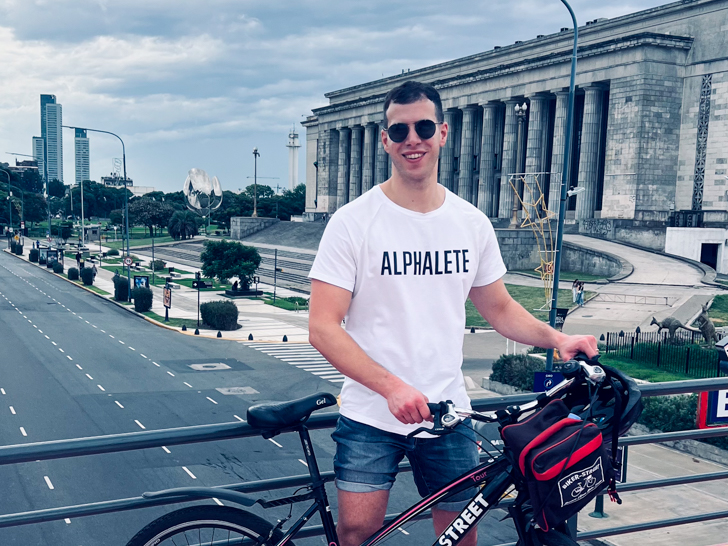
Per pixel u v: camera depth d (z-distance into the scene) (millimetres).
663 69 74188
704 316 36281
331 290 2557
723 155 71938
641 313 46875
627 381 2389
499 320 2975
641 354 32094
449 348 2713
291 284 78375
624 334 38438
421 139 2568
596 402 2480
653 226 71812
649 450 18422
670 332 36250
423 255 2645
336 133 125688
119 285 65750
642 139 74375
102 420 26188
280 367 37594
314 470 2566
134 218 161125
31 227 189125
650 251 68375
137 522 15938
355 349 2432
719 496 14297
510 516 2562
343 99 123875
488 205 93375
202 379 34156
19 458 2520
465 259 2727
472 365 35250
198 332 48531
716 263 65812
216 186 146125
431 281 2666
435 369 2666
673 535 12117
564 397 2525
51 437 23828
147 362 38281
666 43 73062
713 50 72625
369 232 2596
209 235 158625
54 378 33469
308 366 37938
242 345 44812
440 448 2682
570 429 2145
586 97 80312
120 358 39219
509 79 88125
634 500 14070
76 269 84500
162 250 129625
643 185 74938
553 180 82812
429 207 2688
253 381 33938
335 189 126438
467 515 2352
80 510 2646
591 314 47562
